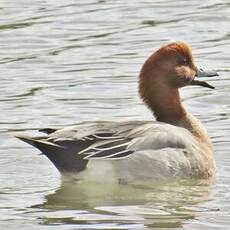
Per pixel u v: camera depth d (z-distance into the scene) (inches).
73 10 1079.6
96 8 1086.4
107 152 656.4
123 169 659.4
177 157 669.9
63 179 664.4
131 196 642.8
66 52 962.7
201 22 1035.9
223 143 738.2
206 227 582.6
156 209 615.2
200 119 792.3
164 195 644.1
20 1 1112.8
